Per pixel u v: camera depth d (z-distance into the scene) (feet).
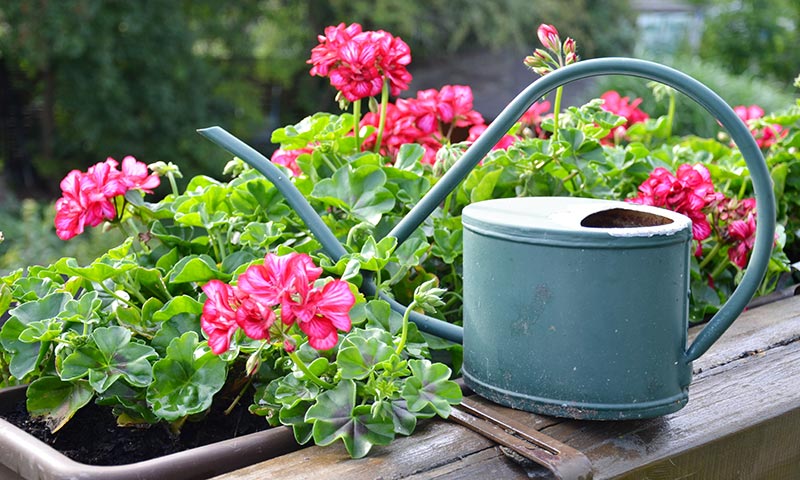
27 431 3.55
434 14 33.96
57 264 3.84
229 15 32.35
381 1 32.71
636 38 40.47
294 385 3.32
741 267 5.18
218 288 2.94
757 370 3.85
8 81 29.96
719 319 3.17
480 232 3.25
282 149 5.58
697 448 3.17
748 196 6.34
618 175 5.63
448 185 3.85
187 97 30.07
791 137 6.36
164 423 3.60
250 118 31.91
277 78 34.68
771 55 39.42
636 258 3.03
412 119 5.79
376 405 3.10
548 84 3.49
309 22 34.30
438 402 3.19
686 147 6.89
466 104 5.84
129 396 3.52
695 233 4.88
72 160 30.50
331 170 5.01
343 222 4.56
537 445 3.01
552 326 3.12
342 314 2.95
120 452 3.43
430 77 35.22
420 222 3.92
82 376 3.38
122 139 29.45
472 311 3.37
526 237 3.10
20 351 3.57
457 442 3.14
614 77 18.34
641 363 3.11
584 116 5.40
